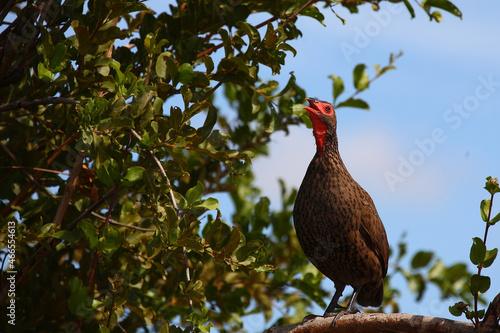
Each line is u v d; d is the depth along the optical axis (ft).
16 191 34.32
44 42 27.63
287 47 33.55
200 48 35.09
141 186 33.58
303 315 43.01
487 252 25.18
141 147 28.09
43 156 33.76
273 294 43.88
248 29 32.89
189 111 28.32
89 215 31.14
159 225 27.02
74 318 34.50
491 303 24.61
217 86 33.81
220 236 28.55
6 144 34.04
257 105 35.47
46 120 31.99
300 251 46.50
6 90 30.76
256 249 28.60
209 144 30.09
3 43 30.53
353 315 29.84
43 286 35.53
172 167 31.76
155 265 34.96
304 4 36.58
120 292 33.30
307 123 38.99
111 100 26.55
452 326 26.35
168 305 38.93
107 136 27.66
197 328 26.99
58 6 31.24
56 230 29.84
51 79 27.55
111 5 29.37
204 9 35.32
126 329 36.58
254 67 33.19
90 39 29.78
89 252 35.58
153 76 32.17
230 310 42.45
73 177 30.66
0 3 30.12
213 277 41.57
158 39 34.88
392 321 28.07
